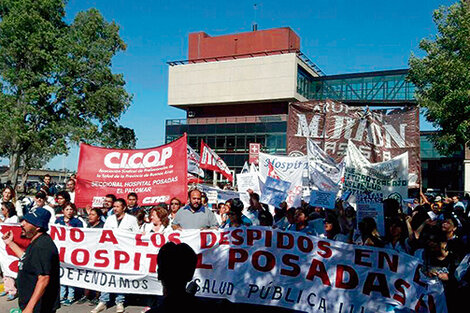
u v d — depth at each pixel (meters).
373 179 9.26
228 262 6.65
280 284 6.43
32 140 28.84
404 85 47.75
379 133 13.54
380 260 6.09
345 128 13.64
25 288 4.23
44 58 28.02
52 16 30.11
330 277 6.25
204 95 53.94
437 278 5.77
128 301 7.53
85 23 31.47
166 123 53.91
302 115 13.98
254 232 6.64
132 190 8.82
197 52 56.91
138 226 7.83
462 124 19.66
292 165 11.61
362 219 7.08
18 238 7.35
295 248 6.46
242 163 48.81
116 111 32.91
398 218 6.79
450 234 6.77
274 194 9.62
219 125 50.62
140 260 6.91
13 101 28.27
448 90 20.28
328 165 10.97
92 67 31.03
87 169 8.98
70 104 29.48
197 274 6.70
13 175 31.05
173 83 55.59
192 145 51.88
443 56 21.78
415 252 6.25
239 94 52.12
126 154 9.00
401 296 5.90
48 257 4.17
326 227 7.64
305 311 6.28
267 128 48.16
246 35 54.69
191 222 7.33
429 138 26.42
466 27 20.16
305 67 52.34
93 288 6.98
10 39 28.47
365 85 49.78
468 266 5.79
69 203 7.62
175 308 2.48
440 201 17.05
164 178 8.71
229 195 13.51
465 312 5.68
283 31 53.03
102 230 7.08
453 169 46.25
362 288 6.10
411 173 13.17
